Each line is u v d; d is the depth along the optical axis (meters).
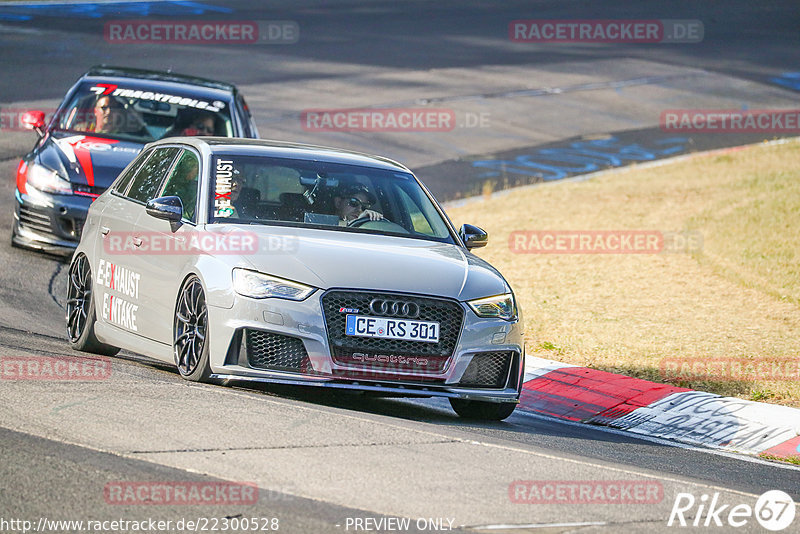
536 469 21.48
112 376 25.98
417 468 20.38
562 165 84.50
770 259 53.38
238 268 25.72
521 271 52.22
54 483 17.89
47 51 102.31
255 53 113.94
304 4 147.62
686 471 24.59
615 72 123.62
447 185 75.50
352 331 25.22
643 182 76.81
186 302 26.81
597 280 50.28
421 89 106.31
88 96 49.25
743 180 75.50
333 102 97.00
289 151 30.89
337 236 27.78
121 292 29.89
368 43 126.12
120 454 19.61
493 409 28.59
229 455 19.98
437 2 158.25
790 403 32.81
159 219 29.11
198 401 23.66
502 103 104.75
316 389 29.39
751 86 121.75
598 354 38.34
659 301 46.28
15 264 44.41
